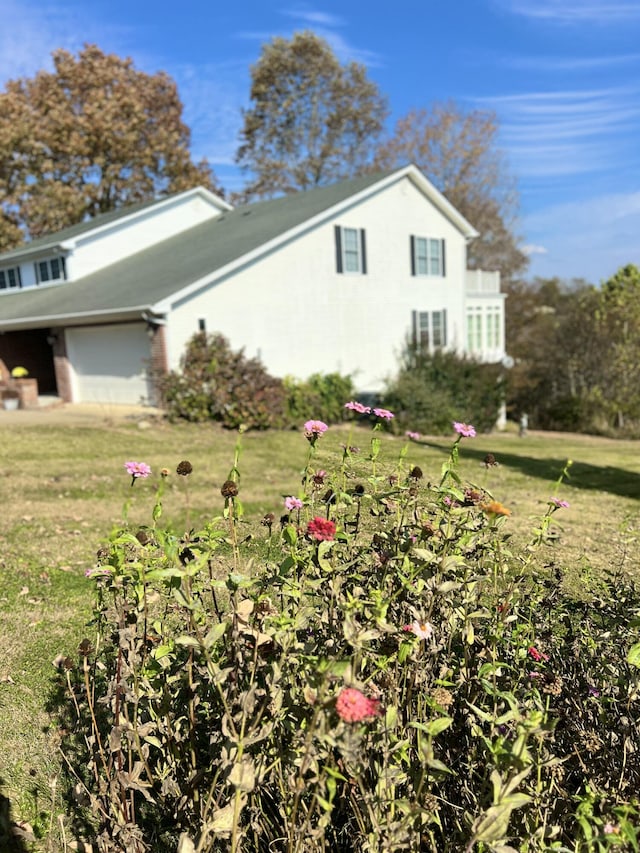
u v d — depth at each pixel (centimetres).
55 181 2817
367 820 162
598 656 216
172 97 3316
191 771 180
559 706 196
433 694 171
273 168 3584
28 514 627
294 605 174
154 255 1798
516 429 2091
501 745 151
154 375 1336
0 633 368
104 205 3038
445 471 193
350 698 128
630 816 161
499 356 2422
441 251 2062
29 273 1998
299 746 154
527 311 3303
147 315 1270
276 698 153
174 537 170
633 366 2255
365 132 3631
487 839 133
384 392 1638
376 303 1845
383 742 153
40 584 444
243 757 150
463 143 3319
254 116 3594
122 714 189
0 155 2709
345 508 246
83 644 200
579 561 406
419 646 172
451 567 171
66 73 2916
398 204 1888
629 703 188
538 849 151
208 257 1530
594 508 744
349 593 180
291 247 1584
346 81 3572
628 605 252
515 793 150
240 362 1327
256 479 834
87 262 1820
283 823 181
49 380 2019
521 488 862
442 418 1573
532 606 231
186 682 193
